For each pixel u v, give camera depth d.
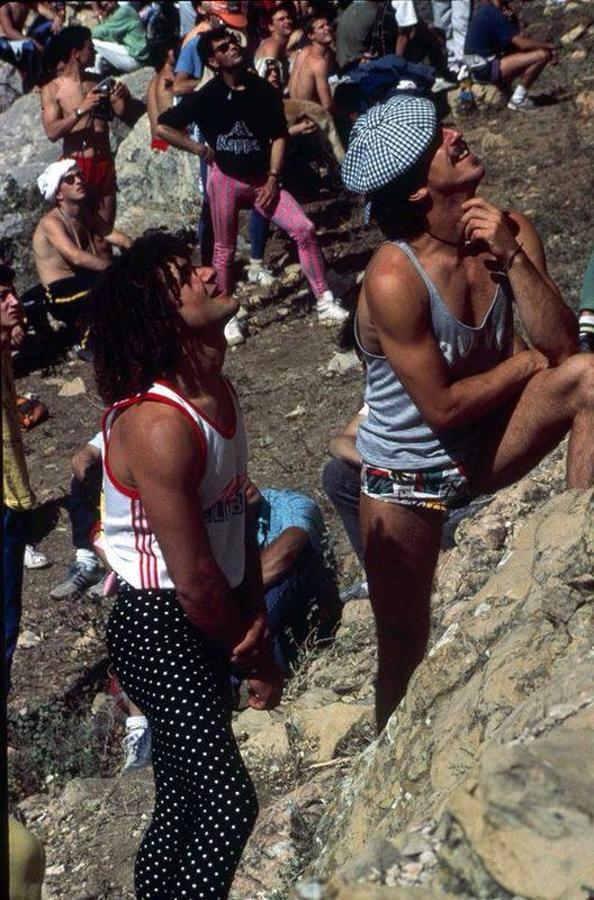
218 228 9.93
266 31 14.85
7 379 5.80
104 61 15.80
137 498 3.32
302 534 6.38
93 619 7.59
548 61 14.30
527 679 2.88
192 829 3.42
